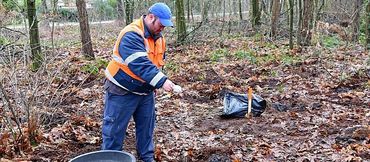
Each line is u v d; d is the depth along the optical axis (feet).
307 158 17.54
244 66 38.96
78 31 61.00
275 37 59.93
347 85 30.37
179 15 54.44
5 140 16.87
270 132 21.07
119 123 15.24
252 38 60.29
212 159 17.48
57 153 17.46
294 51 46.16
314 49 46.09
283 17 76.89
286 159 17.71
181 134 20.79
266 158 17.85
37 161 16.53
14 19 27.55
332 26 58.70
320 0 73.92
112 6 95.45
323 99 26.86
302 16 51.11
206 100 27.48
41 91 20.38
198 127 22.11
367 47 47.73
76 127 20.39
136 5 73.15
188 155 17.95
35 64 24.84
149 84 14.73
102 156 12.67
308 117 23.13
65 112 23.00
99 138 19.48
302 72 35.58
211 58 43.37
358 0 58.59
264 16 73.00
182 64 40.37
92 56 40.32
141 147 16.38
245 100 23.80
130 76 14.64
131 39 14.23
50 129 19.69
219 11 83.61
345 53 45.32
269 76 34.58
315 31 52.85
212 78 34.06
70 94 25.40
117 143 15.43
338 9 71.97
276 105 25.29
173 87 14.08
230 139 20.07
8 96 17.66
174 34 59.31
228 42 55.93
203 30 62.03
